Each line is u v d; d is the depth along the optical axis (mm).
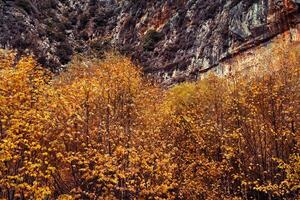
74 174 18609
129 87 24688
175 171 24219
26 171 14891
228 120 29547
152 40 91750
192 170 26406
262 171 26797
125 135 21094
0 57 20062
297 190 25141
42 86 18141
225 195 27016
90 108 20422
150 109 27797
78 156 17891
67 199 17047
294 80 28031
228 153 26953
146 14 102688
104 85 21938
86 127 19641
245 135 27781
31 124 15977
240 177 25422
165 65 81250
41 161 15539
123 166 18688
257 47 55688
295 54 30906
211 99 31547
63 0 128125
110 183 18656
